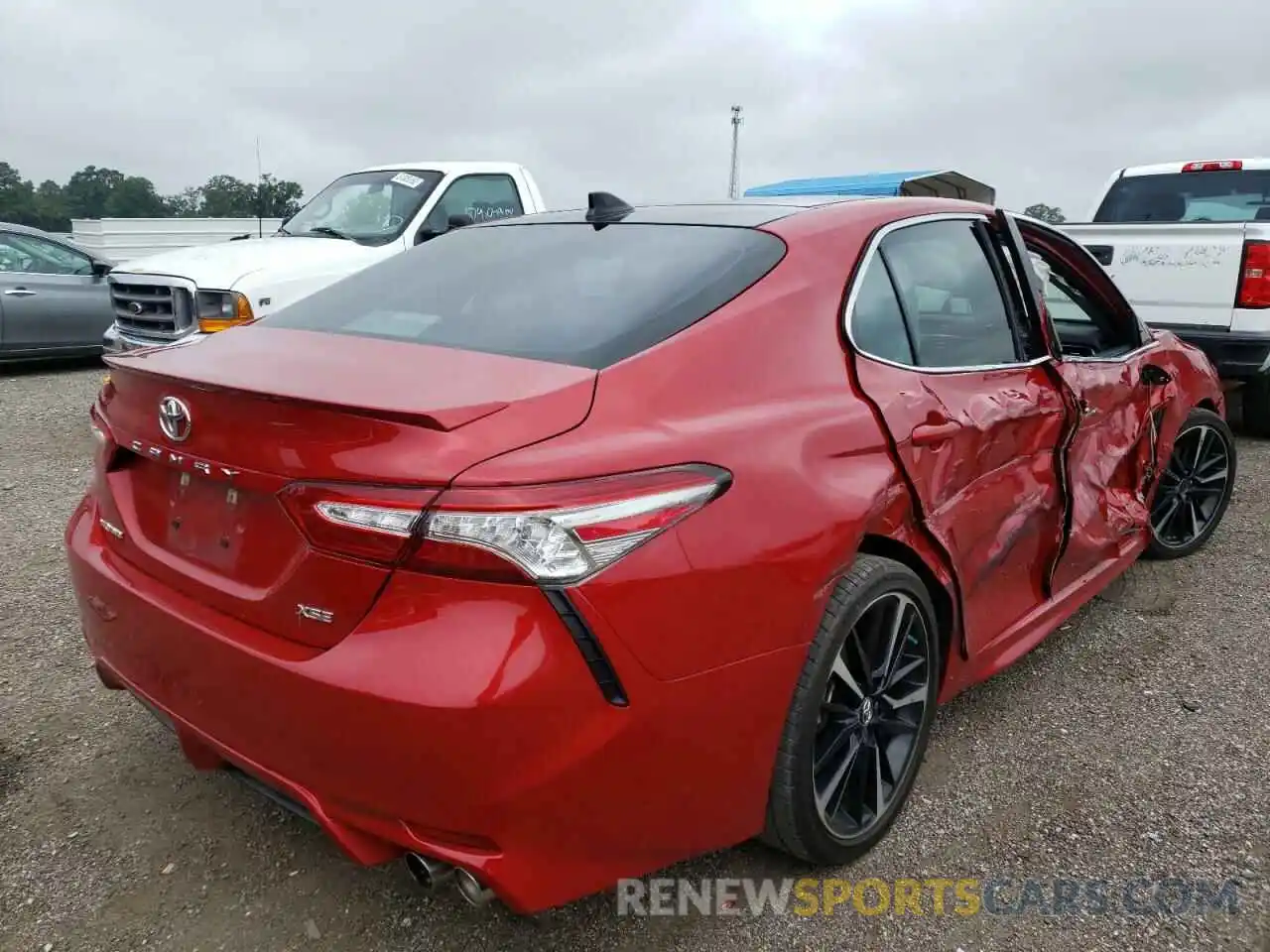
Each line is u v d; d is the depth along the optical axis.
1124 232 7.05
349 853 1.94
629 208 3.11
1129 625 4.00
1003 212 3.26
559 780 1.83
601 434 1.95
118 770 2.89
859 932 2.30
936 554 2.62
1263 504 5.64
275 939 2.26
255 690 1.97
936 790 2.85
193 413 2.14
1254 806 2.78
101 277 10.25
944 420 2.63
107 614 2.40
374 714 1.79
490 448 1.84
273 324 2.72
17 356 9.71
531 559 1.78
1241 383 7.11
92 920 2.30
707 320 2.27
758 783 2.19
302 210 8.23
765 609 2.06
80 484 5.77
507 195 8.42
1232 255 6.59
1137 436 3.85
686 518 1.95
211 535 2.19
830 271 2.55
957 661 2.83
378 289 2.86
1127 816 2.73
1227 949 2.25
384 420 1.85
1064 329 4.15
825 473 2.25
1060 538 3.29
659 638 1.90
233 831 2.63
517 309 2.46
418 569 1.82
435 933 2.28
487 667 1.76
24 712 3.19
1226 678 3.55
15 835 2.58
